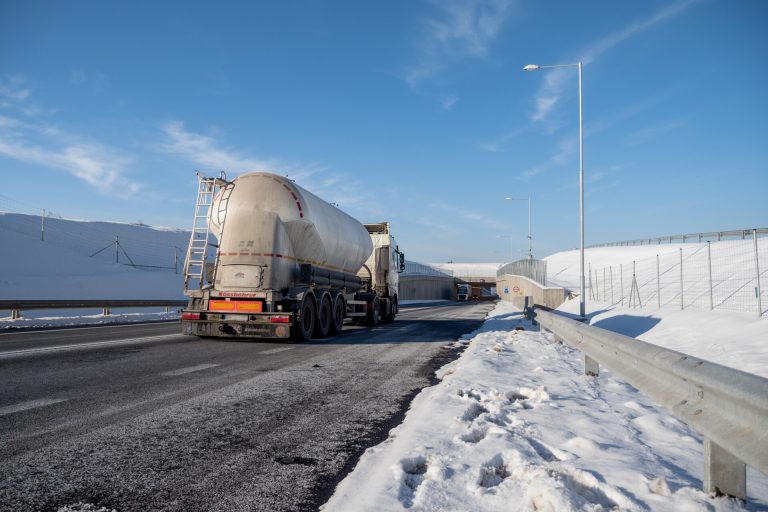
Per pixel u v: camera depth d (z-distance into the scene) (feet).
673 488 9.00
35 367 24.91
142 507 9.25
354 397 19.40
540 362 27.27
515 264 203.62
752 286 64.49
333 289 51.06
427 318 82.89
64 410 16.33
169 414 16.15
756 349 29.40
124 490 10.02
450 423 14.03
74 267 183.73
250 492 10.07
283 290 40.55
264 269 38.91
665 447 11.91
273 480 10.74
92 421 15.07
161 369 25.05
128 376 22.88
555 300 120.06
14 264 168.35
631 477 9.53
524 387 19.43
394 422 15.72
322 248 45.93
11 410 16.22
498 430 12.91
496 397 17.47
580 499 8.38
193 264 40.37
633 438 12.53
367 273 66.44
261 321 38.17
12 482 10.28
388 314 68.08
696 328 40.16
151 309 121.19
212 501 9.59
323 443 13.46
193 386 20.86
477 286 369.91
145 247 275.80
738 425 8.05
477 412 16.01
